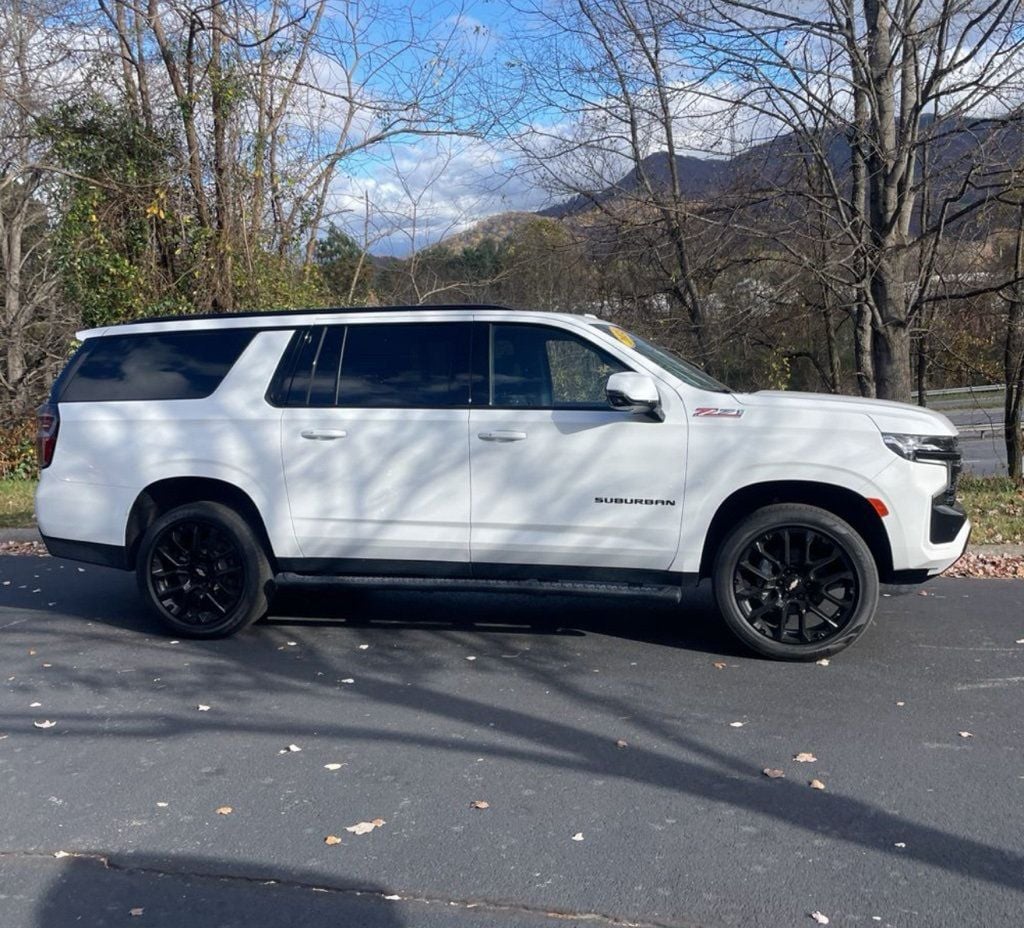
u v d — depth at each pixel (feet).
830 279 36.11
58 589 27.89
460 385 20.66
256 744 16.37
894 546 19.26
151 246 46.26
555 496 20.04
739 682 18.84
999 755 15.43
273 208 48.49
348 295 57.16
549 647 21.26
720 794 14.24
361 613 24.21
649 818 13.57
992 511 35.76
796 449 19.20
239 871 12.43
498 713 17.52
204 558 22.09
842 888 11.77
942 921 11.09
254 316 22.22
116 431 22.15
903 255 37.45
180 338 22.52
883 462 19.07
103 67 46.14
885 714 17.15
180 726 17.22
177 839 13.26
